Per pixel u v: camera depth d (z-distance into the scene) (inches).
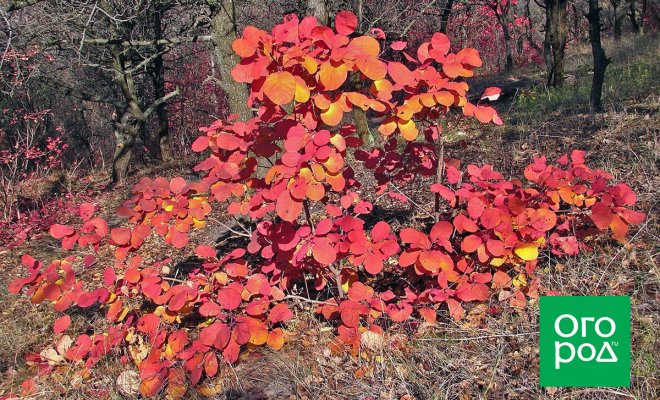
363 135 359.3
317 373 118.2
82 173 636.7
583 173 114.4
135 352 134.2
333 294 139.5
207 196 132.5
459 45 928.3
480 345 114.1
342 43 95.1
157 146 786.8
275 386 118.8
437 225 108.5
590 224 130.6
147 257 267.3
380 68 92.7
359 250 108.7
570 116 320.8
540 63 867.4
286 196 99.3
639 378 97.1
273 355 128.6
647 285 121.9
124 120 542.0
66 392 124.7
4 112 561.9
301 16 406.3
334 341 122.4
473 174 120.1
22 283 116.9
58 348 130.6
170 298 121.3
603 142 242.8
